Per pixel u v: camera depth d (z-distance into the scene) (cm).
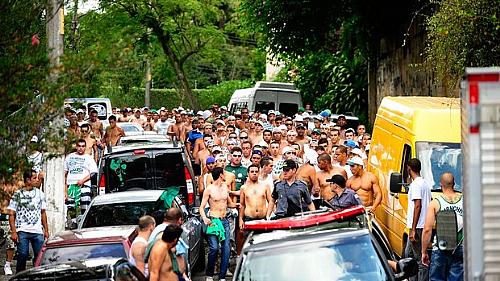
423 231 1419
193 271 1861
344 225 1210
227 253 1747
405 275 1138
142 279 1284
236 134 2562
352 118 3862
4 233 1922
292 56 4150
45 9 1435
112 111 3888
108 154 2056
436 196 1539
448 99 1922
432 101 1892
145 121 3781
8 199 1280
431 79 2877
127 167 2053
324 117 3022
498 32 1738
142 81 6519
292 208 1675
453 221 1370
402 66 3469
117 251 1409
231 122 3011
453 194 1395
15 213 1672
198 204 2209
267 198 1748
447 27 1762
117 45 1195
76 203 2184
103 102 3809
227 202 1753
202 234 1839
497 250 734
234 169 2017
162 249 1291
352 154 2011
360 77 4756
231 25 5775
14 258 1864
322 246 1120
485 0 1723
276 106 4322
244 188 1755
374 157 2031
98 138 2956
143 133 3025
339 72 4838
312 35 3966
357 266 1094
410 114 1736
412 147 1689
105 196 1761
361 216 1236
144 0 4634
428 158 1662
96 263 1294
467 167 758
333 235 1131
